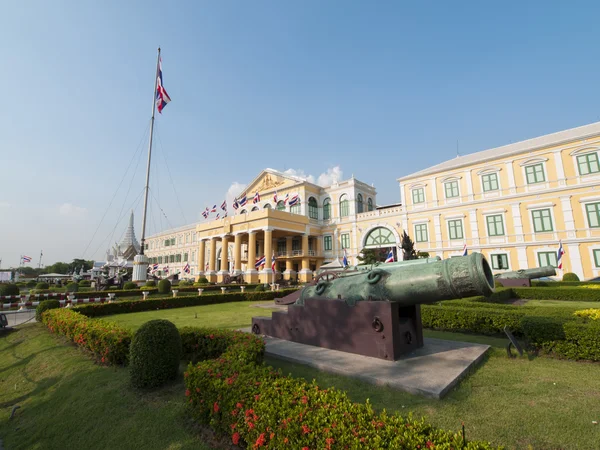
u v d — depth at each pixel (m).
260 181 46.59
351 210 37.56
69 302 17.25
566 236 23.11
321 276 7.48
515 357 5.92
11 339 10.68
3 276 40.69
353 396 4.20
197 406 3.98
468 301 11.18
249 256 34.94
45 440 4.43
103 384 5.50
